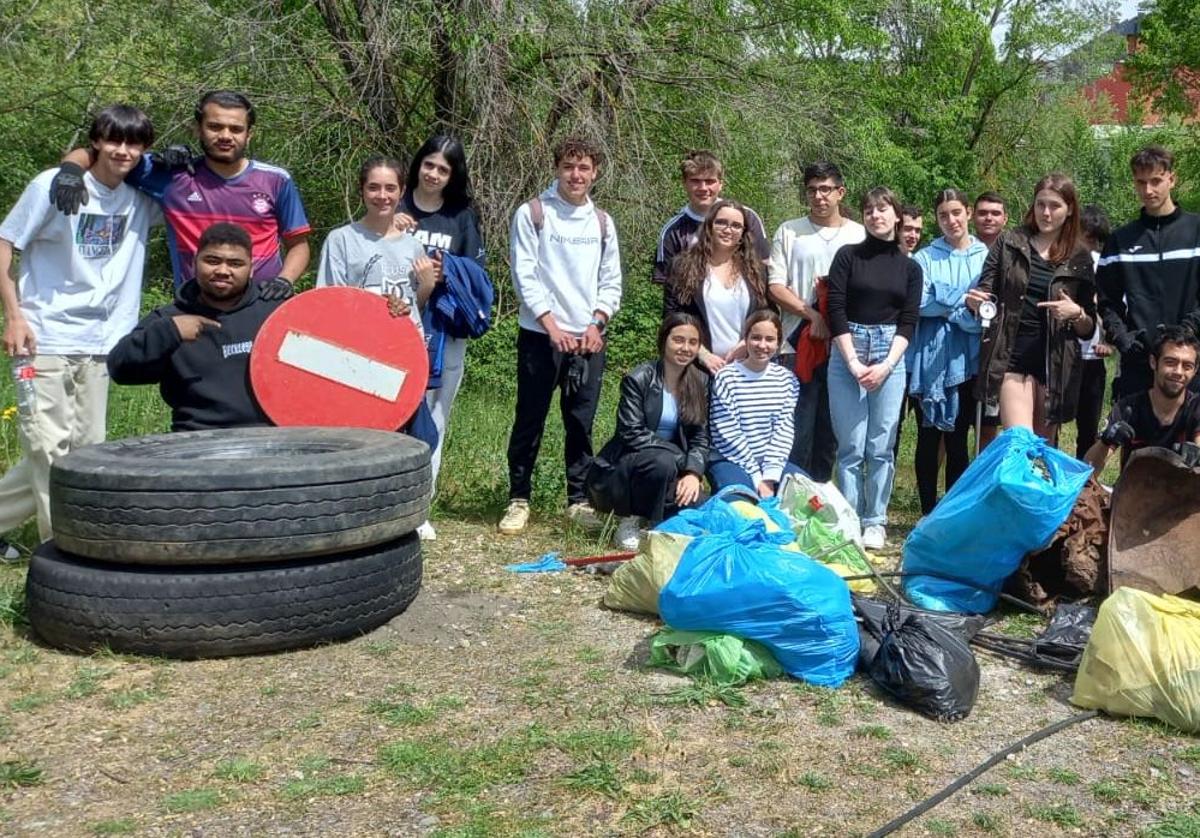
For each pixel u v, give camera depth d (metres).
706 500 6.70
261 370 5.83
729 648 4.63
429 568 6.20
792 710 4.43
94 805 3.62
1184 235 6.34
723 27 15.26
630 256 14.42
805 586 4.64
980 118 27.98
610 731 4.18
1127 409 6.07
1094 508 5.65
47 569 4.79
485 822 3.53
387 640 5.07
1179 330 5.82
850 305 6.71
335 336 6.00
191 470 4.69
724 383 6.60
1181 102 28.06
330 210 15.13
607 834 3.48
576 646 5.08
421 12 13.13
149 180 5.91
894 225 6.65
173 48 14.66
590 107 13.86
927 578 5.72
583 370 7.00
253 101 13.70
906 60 25.48
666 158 15.09
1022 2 26.98
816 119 16.22
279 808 3.61
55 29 17.56
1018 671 4.90
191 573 4.70
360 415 6.07
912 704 4.45
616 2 14.16
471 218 6.83
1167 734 4.25
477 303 6.67
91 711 4.28
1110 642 4.39
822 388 7.21
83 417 5.84
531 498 7.64
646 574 5.37
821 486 6.49
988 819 3.60
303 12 13.59
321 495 4.81
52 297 5.69
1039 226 6.65
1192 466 5.40
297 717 4.27
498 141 13.70
